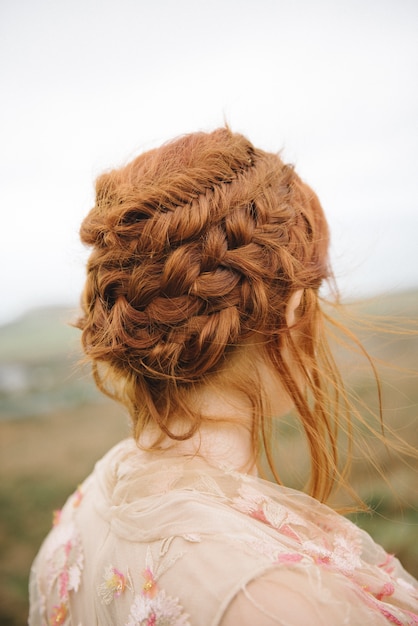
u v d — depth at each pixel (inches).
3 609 60.4
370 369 49.9
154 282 24.1
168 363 24.0
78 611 26.3
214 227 24.2
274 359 26.0
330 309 35.0
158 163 26.5
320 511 25.5
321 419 29.8
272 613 17.9
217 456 25.2
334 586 19.5
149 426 26.6
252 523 21.6
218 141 27.4
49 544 30.1
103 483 28.5
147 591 20.4
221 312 23.9
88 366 37.6
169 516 21.8
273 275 24.7
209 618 18.4
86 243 28.5
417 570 52.4
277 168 27.8
